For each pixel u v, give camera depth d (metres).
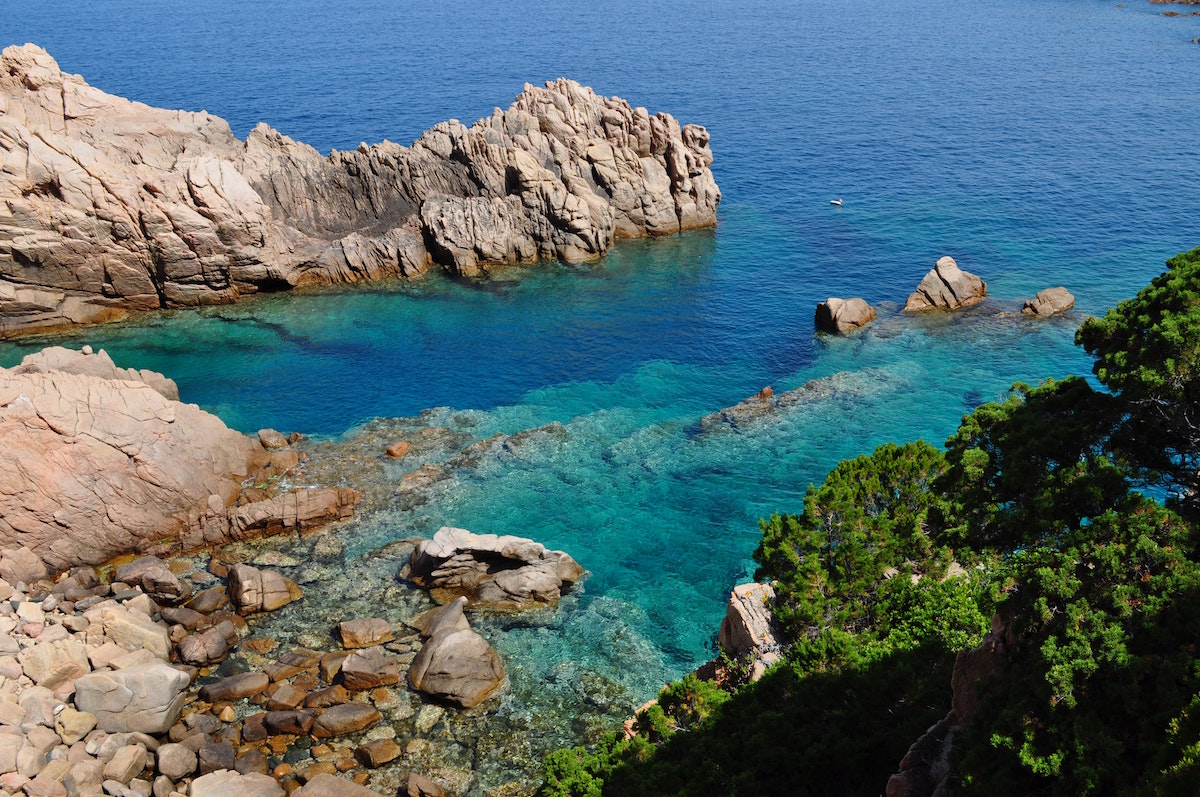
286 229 91.75
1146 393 24.34
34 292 79.06
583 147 104.06
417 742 36.94
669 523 53.16
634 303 88.06
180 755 34.72
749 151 139.88
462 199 97.19
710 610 46.06
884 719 26.86
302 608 45.50
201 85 190.12
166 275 83.62
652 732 30.52
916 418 63.69
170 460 52.25
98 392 51.31
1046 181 119.38
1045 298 80.12
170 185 83.38
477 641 40.81
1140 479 25.02
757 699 29.61
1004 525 26.06
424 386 71.56
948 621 30.42
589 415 65.75
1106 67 194.38
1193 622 18.48
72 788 32.62
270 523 51.25
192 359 75.56
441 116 160.25
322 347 78.50
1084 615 19.53
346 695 39.38
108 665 38.69
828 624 32.97
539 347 78.69
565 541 51.47
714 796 25.64
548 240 98.38
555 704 39.38
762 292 89.88
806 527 35.84
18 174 77.50
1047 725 19.06
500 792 34.62
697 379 72.12
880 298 86.69
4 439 47.50
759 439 61.62
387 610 45.38
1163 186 114.44
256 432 64.00
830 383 68.94
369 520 52.88
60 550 48.03
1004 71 196.50
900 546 34.50
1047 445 26.14
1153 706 18.20
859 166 131.00
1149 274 88.06
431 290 91.44
